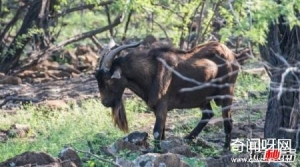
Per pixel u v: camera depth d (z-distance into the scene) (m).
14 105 29.16
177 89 21.83
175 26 33.69
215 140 22.97
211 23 30.66
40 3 35.12
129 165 18.20
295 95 19.73
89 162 18.86
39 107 27.23
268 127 20.56
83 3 40.03
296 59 19.25
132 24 41.78
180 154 20.00
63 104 27.39
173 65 21.73
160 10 30.25
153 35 39.69
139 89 21.95
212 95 22.17
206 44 22.48
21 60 36.94
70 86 32.50
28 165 18.16
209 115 22.58
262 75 30.75
